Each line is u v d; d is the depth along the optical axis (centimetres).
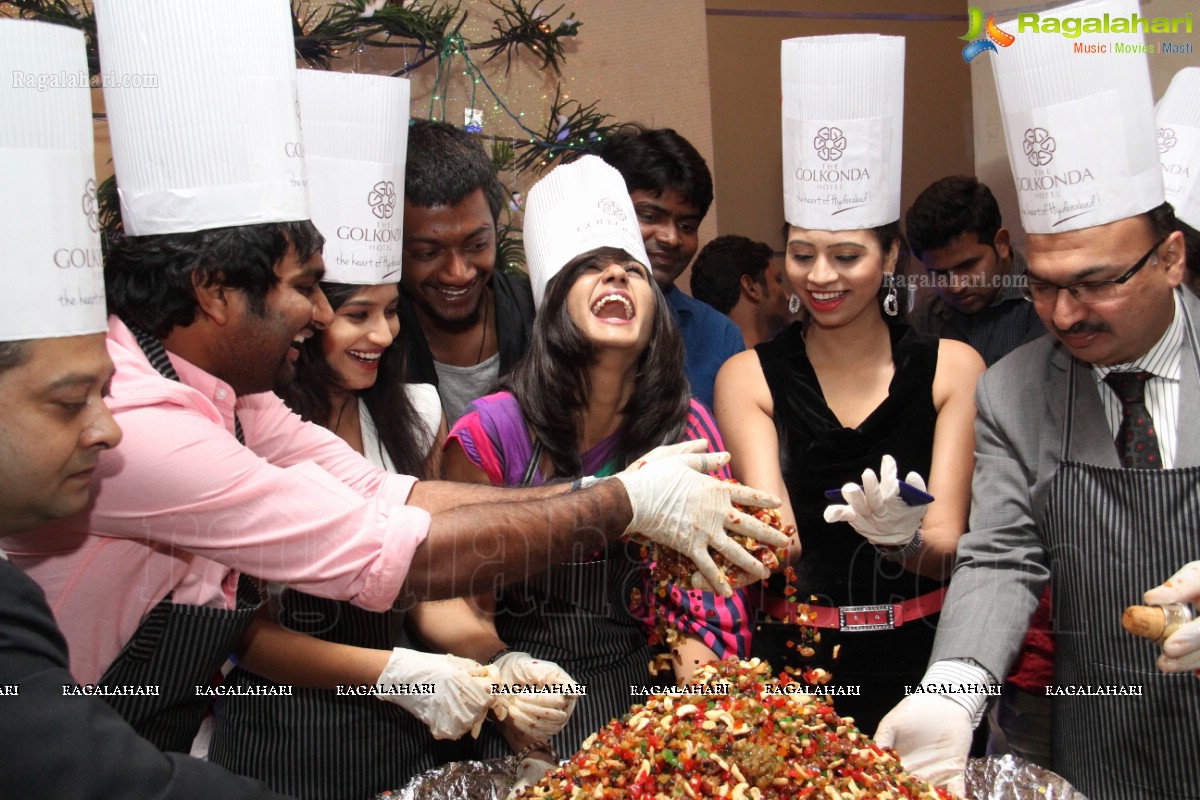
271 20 122
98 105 235
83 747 85
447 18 270
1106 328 137
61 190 93
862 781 107
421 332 201
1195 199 166
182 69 118
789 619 169
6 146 89
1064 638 151
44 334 91
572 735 150
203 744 187
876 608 169
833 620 171
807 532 175
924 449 173
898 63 167
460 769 130
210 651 130
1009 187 351
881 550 160
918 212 249
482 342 212
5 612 86
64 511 99
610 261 155
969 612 146
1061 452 148
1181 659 118
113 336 122
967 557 153
